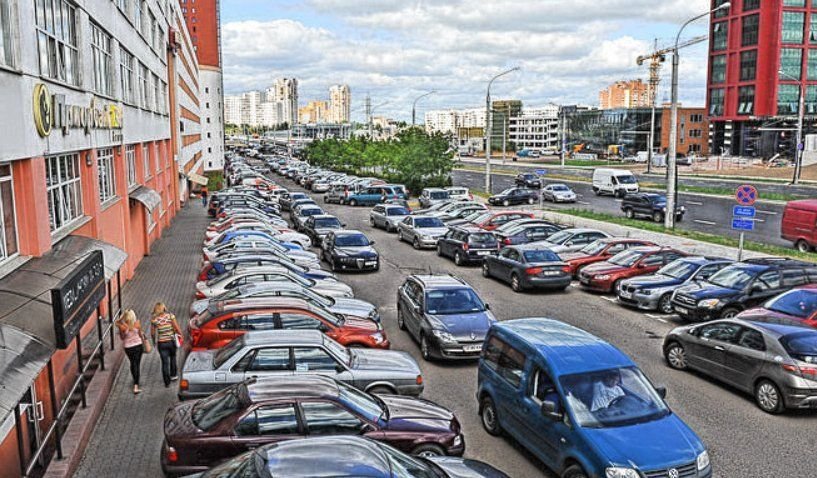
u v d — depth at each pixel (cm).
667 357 1406
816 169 8175
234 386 902
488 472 757
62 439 966
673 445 808
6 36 1103
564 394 873
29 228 1176
